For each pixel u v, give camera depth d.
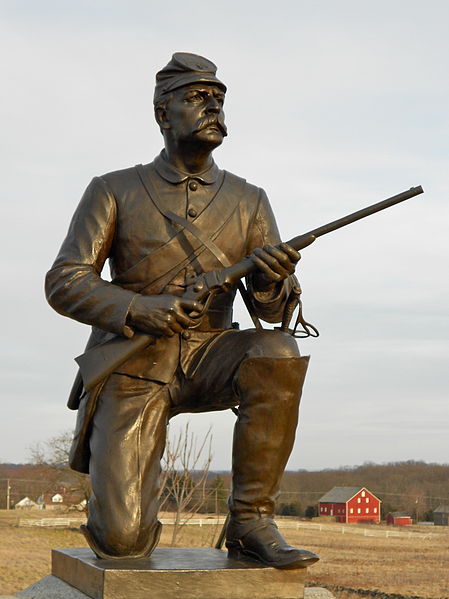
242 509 3.68
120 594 3.26
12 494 40.84
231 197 4.16
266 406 3.62
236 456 3.70
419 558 28.19
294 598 3.43
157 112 4.12
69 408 4.18
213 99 4.03
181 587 3.31
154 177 4.11
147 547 3.69
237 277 3.83
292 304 4.00
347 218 3.89
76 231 3.98
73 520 33.78
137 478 3.73
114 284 4.03
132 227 4.01
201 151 4.05
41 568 24.34
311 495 46.81
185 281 3.94
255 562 3.54
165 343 3.94
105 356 3.75
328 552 29.38
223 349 3.90
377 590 21.12
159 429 3.89
